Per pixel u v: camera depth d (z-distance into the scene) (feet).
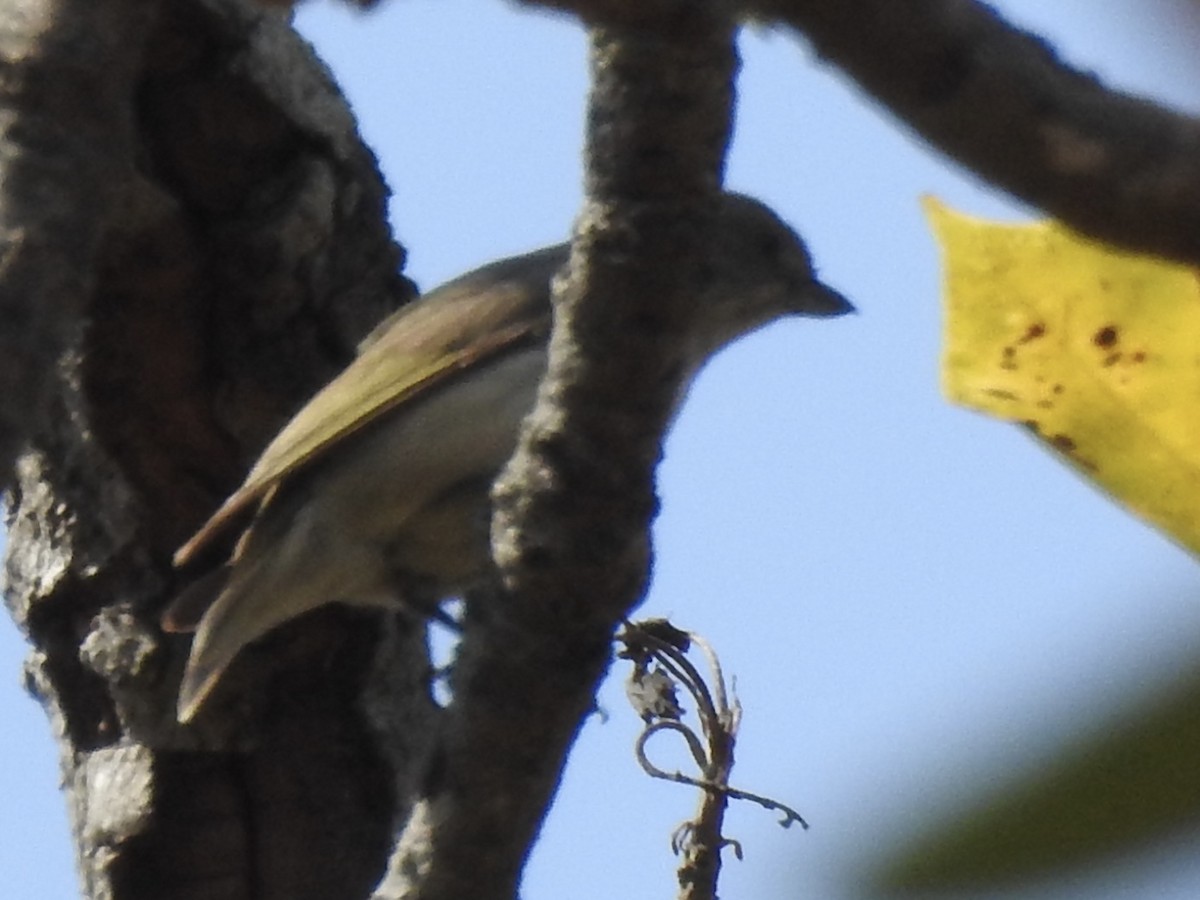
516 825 18.84
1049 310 9.89
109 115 12.97
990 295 10.02
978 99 7.07
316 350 29.09
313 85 29.14
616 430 17.20
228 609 28.27
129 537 28.04
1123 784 4.77
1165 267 7.95
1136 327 9.68
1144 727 4.78
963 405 9.93
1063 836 4.77
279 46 28.55
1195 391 9.53
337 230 29.25
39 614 28.43
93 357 27.71
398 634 30.37
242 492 26.99
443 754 19.01
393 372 30.17
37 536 28.55
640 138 15.40
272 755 28.19
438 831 18.89
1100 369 9.66
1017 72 7.09
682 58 14.66
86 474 28.25
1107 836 4.75
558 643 18.20
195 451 28.40
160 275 27.53
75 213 12.68
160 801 27.48
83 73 12.80
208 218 27.86
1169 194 6.85
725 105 15.21
